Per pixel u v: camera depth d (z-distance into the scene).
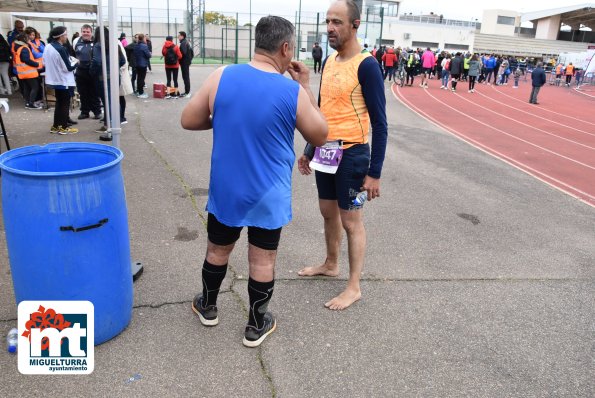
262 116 2.38
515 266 4.17
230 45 31.53
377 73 2.88
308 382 2.58
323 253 4.16
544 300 3.60
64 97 8.07
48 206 2.32
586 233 5.14
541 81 19.16
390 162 7.75
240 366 2.66
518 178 7.37
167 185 5.69
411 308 3.37
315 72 23.14
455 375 2.71
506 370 2.78
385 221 5.06
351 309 3.31
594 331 3.23
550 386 2.66
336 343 2.92
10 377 2.48
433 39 57.75
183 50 12.74
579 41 70.88
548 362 2.87
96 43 8.23
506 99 20.20
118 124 3.77
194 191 5.53
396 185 6.44
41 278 2.45
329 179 3.32
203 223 4.62
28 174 2.27
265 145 2.44
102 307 2.64
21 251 2.43
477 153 9.05
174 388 2.47
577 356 2.94
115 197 2.55
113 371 2.56
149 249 4.01
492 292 3.68
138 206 4.96
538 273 4.06
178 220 4.66
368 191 3.02
